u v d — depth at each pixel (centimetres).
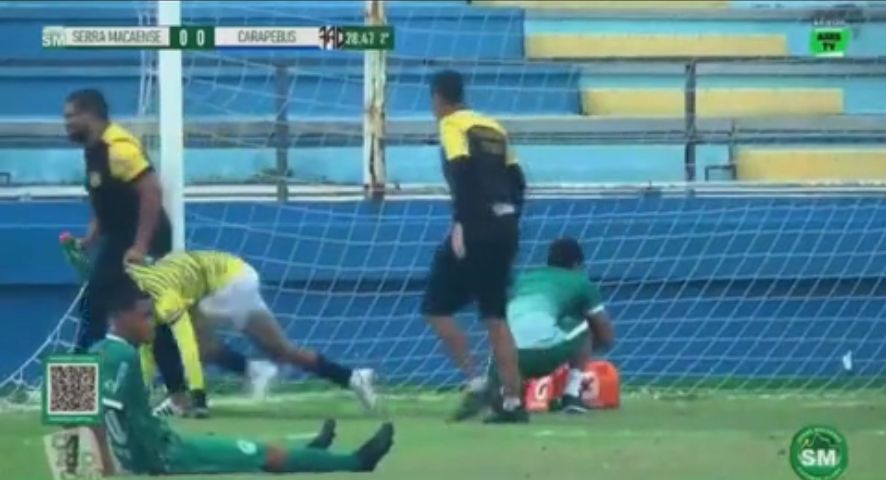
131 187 2964
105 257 2969
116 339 2542
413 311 3453
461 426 2941
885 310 3559
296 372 3216
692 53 4588
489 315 3002
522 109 4106
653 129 3869
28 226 3322
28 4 4359
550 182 3734
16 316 3309
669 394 3425
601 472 2547
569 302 3139
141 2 4422
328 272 3441
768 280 3541
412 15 4547
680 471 2577
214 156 3741
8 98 3891
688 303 3522
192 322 3028
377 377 3412
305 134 3759
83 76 3897
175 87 3189
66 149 3666
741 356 3531
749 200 3550
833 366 3550
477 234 2980
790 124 3866
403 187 3525
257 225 3422
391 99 3966
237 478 2481
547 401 3136
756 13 4684
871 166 3859
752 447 2756
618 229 3516
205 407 3006
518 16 4634
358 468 2520
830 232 3553
